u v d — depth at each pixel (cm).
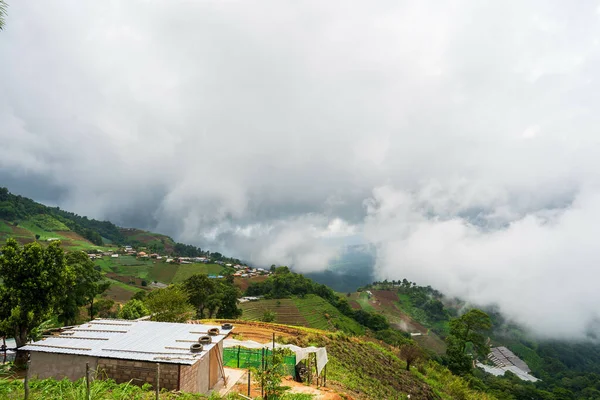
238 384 2350
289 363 2809
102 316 7488
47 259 3216
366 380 3881
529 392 11119
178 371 1839
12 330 2959
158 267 19938
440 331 18188
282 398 1872
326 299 15800
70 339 2170
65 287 3400
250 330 4953
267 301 14262
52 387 1320
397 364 5303
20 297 3006
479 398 5394
